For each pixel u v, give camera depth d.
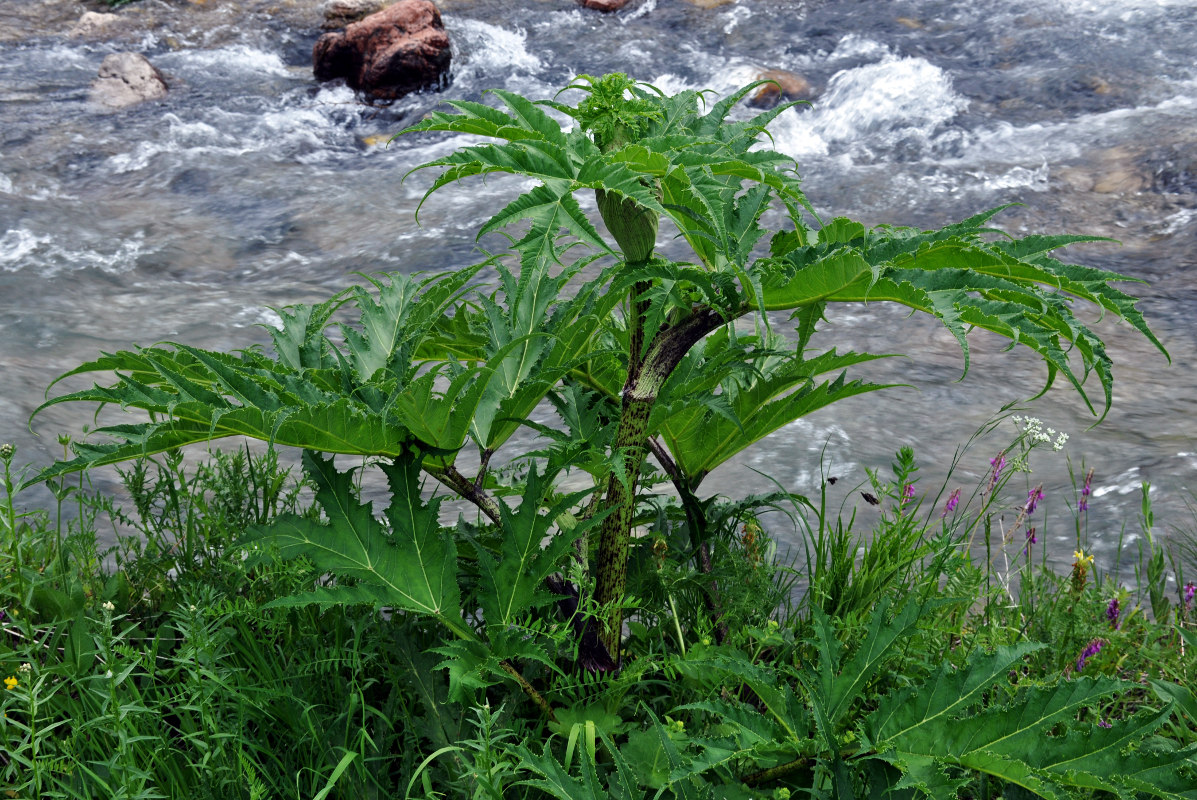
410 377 1.98
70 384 5.21
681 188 1.72
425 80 12.04
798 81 11.45
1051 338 1.60
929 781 1.56
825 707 1.76
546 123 1.70
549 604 1.94
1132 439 4.62
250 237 8.33
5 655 2.11
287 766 1.97
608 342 2.25
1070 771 1.54
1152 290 6.55
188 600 2.09
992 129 9.94
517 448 4.62
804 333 1.86
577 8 14.56
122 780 1.73
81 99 11.44
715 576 2.20
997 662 1.69
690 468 2.34
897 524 2.49
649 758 1.77
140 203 8.92
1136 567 3.46
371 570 1.83
